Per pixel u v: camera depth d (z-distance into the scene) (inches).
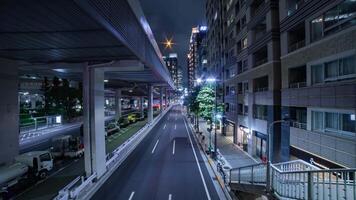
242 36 1451.8
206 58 3235.7
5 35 552.7
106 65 904.9
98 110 921.5
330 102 650.8
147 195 748.0
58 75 1734.7
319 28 719.1
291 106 872.3
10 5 386.9
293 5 903.7
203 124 2689.5
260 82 1242.6
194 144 1596.9
